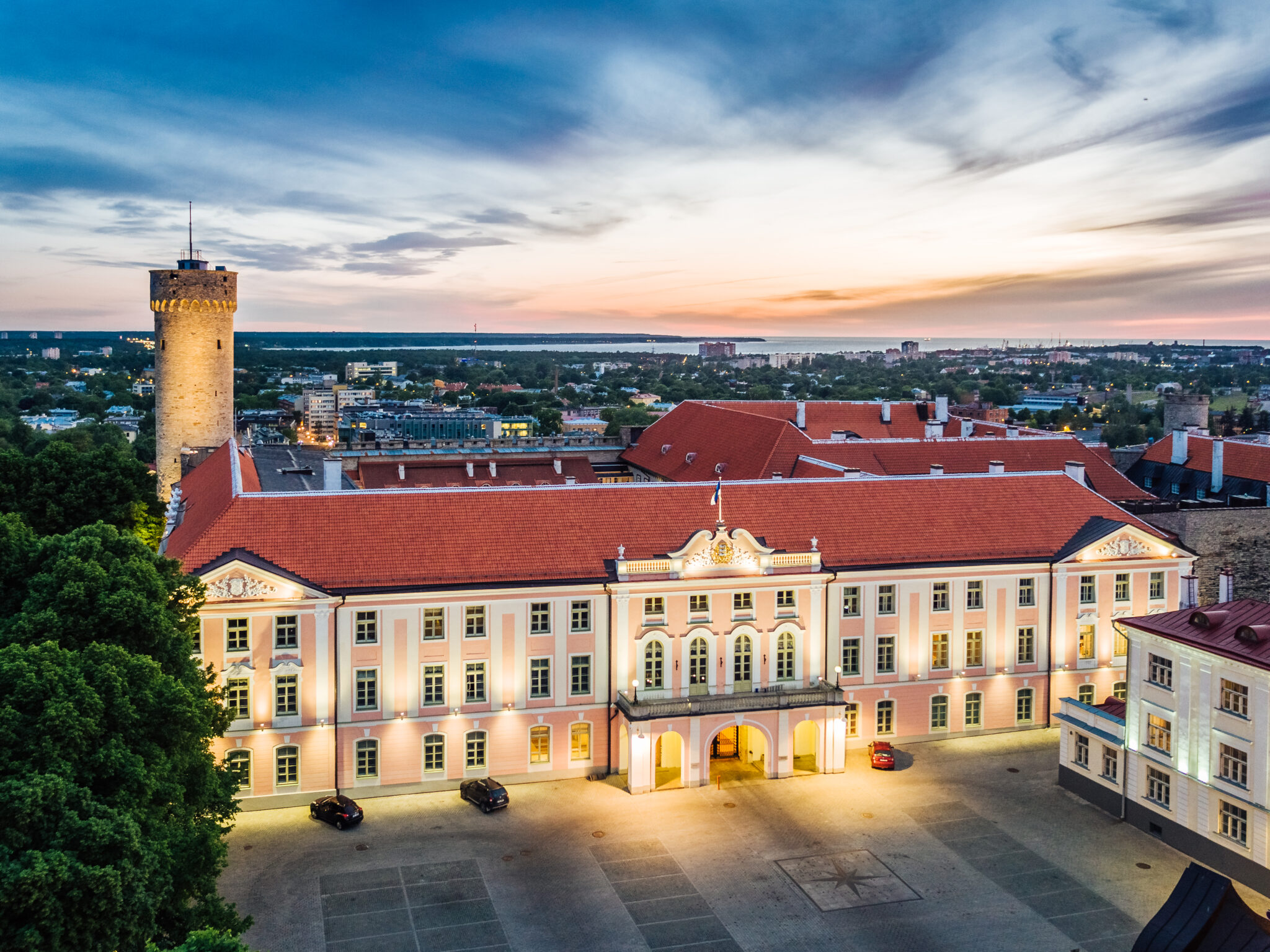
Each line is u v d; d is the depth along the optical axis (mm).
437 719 75500
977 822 71688
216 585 70875
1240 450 121125
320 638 72938
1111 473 119750
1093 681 88688
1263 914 59375
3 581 61312
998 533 87938
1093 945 57250
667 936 57906
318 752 73688
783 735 78500
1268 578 109125
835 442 121062
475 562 76812
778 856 66938
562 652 77500
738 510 85188
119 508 99188
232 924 48625
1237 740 63062
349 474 133250
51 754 41875
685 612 78938
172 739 49719
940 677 85438
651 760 76062
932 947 57188
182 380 143375
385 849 67312
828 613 82438
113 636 54625
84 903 36781
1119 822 71688
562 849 67625
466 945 56812
